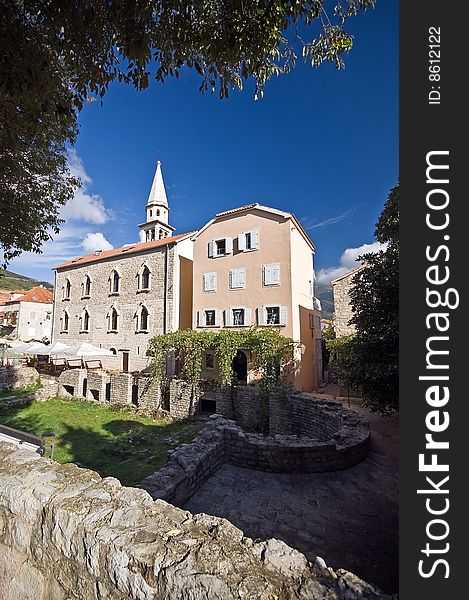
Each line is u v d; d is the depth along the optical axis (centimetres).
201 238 2105
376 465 760
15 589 245
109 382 1844
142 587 181
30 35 312
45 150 642
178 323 2158
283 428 1338
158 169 3822
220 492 595
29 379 2047
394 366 581
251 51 328
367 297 670
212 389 1612
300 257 1975
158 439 1198
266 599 162
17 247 791
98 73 344
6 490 263
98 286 2562
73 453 1002
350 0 340
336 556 422
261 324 1797
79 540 213
